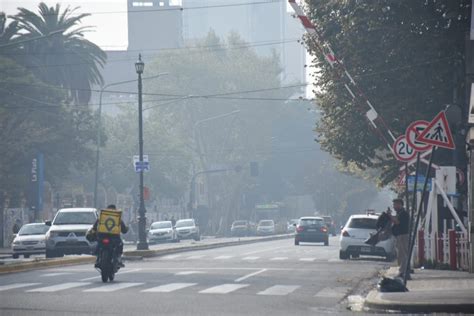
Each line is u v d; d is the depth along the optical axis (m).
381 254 57.06
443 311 24.27
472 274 38.66
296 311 24.61
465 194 52.56
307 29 49.16
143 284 33.84
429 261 43.94
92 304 25.72
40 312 23.52
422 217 47.91
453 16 54.97
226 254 67.00
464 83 54.38
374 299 25.88
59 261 49.53
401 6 55.97
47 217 124.12
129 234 126.69
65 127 109.88
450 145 29.03
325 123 63.03
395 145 35.75
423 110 57.12
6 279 37.00
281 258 59.03
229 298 28.12
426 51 55.53
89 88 113.94
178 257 61.78
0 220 105.62
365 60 56.97
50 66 110.69
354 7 57.62
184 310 24.20
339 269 45.31
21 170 106.25
